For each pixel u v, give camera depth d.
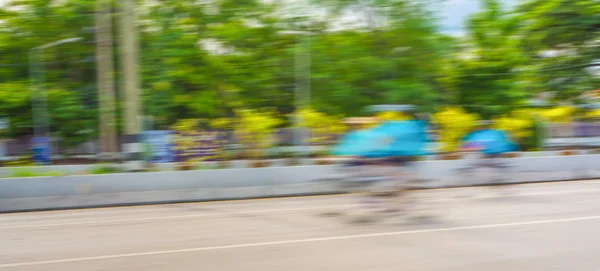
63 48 25.48
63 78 25.91
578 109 23.39
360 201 9.70
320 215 9.84
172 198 12.26
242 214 10.21
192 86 25.36
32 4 25.09
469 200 11.30
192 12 25.12
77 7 24.89
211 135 17.03
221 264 6.52
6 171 15.82
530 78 25.94
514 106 25.11
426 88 24.28
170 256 6.94
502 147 13.12
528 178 14.56
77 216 10.52
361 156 9.80
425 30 24.58
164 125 25.08
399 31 24.55
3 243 7.94
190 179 12.91
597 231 8.12
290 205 11.29
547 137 20.02
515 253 6.84
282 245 7.46
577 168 15.41
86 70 26.03
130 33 13.99
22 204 11.34
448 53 25.31
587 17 23.41
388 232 8.22
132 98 14.06
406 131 9.82
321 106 24.66
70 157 25.81
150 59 23.59
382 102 24.55
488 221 8.95
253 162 16.19
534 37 25.30
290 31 25.80
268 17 25.52
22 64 25.86
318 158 17.42
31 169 16.20
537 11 24.44
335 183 10.75
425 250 7.05
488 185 13.10
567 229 8.27
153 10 24.03
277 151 17.94
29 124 25.47
